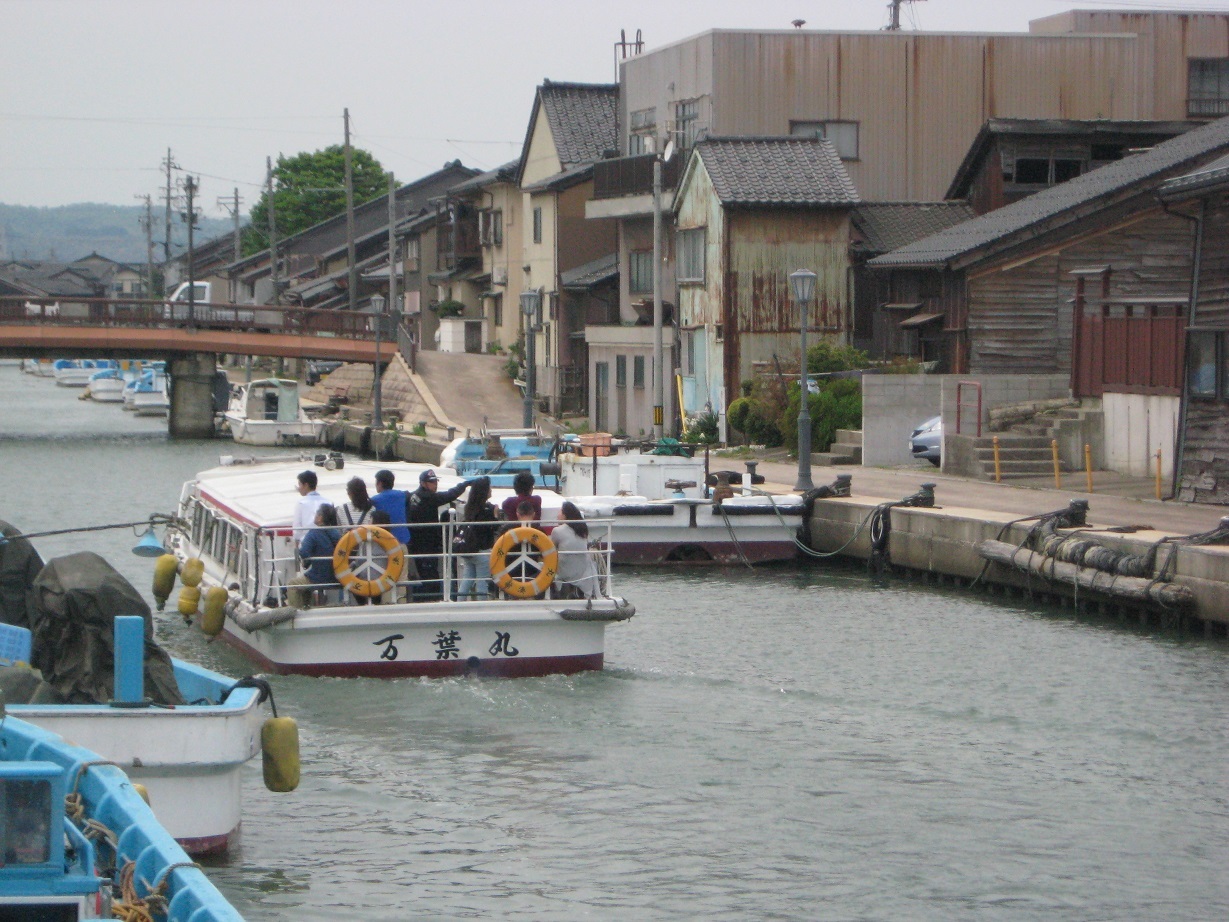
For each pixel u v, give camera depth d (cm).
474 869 1583
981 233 5053
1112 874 1585
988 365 4903
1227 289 3450
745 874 1577
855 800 1809
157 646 1653
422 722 2094
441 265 10175
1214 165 3581
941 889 1543
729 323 5578
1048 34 6762
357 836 1672
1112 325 4069
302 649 2264
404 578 2303
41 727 1393
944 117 6688
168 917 1063
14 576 2006
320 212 16175
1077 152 5875
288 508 2572
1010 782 1883
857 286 5762
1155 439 3891
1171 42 6981
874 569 3525
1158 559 2814
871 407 4544
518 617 2283
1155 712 2209
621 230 6856
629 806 1778
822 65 6581
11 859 1003
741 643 2688
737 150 5734
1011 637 2745
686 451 3844
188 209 10588
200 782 1537
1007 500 3616
